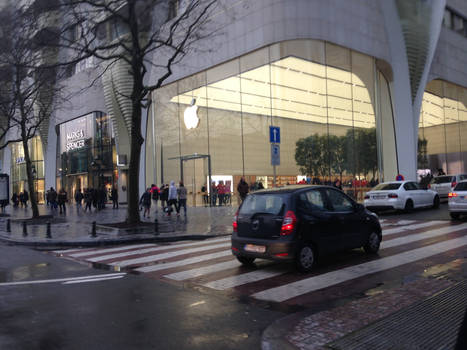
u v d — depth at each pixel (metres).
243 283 6.17
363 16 24.31
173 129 27.89
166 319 4.52
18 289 6.04
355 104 24.72
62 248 10.92
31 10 13.29
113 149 33.88
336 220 7.28
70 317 4.63
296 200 6.83
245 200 7.41
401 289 5.32
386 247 8.84
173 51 26.33
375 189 16.95
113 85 29.73
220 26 23.03
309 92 22.98
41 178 45.75
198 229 13.48
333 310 4.54
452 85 33.84
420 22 27.19
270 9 22.00
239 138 23.91
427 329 3.76
